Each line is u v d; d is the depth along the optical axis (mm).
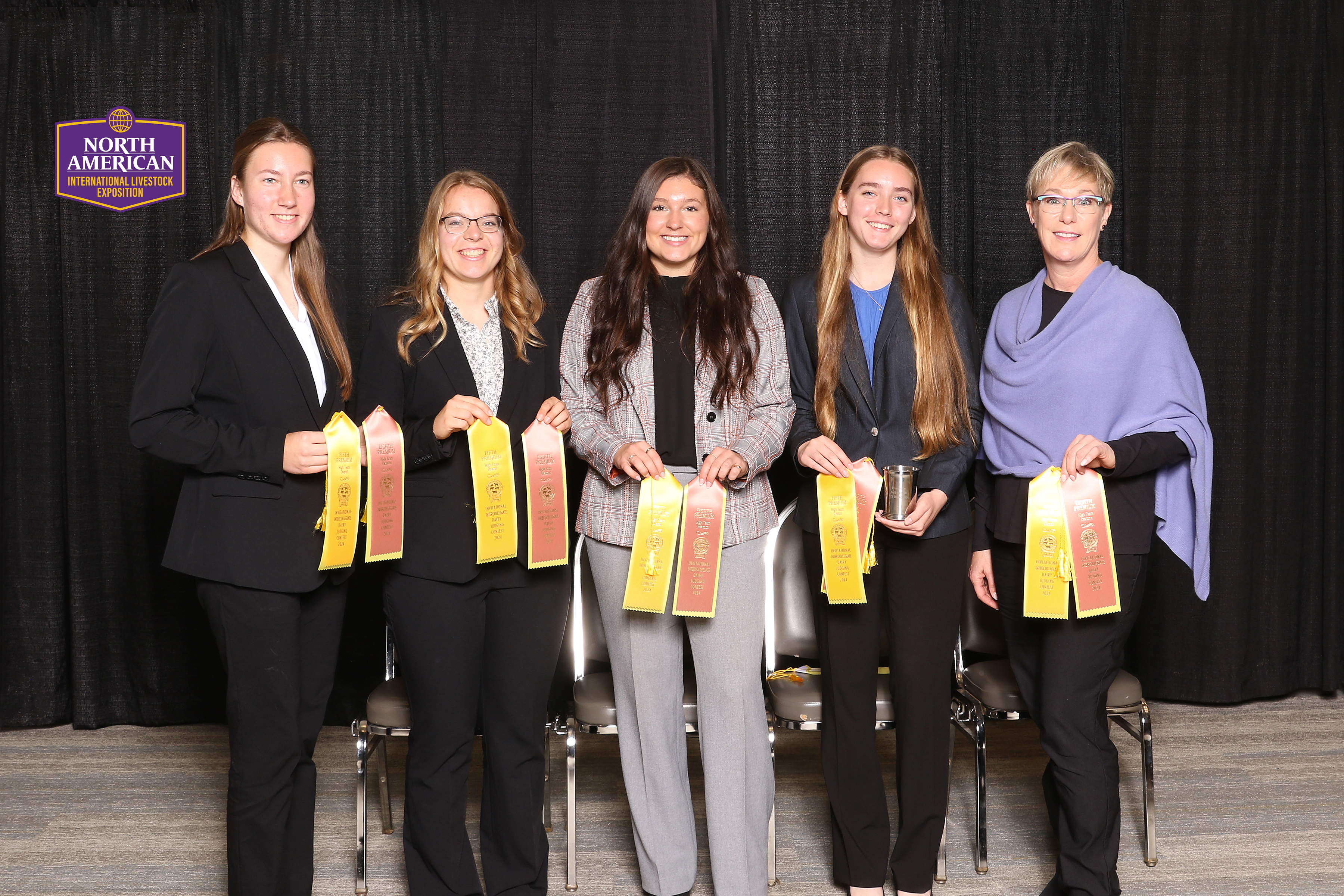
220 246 1953
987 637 2643
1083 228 2088
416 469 2035
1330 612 3404
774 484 3139
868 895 2215
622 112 3051
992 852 2469
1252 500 3295
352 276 3158
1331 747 3053
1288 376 3297
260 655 1890
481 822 2195
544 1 3023
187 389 1829
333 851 2502
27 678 3252
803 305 2252
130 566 3211
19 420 3191
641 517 2012
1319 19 3217
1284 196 3242
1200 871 2354
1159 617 3354
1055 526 2008
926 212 2178
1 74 3186
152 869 2387
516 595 2086
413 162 3166
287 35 3121
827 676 2197
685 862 2188
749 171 3135
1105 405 2066
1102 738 2100
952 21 3105
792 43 3119
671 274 2184
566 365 2197
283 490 1894
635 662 2127
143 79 3139
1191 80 3193
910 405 2133
